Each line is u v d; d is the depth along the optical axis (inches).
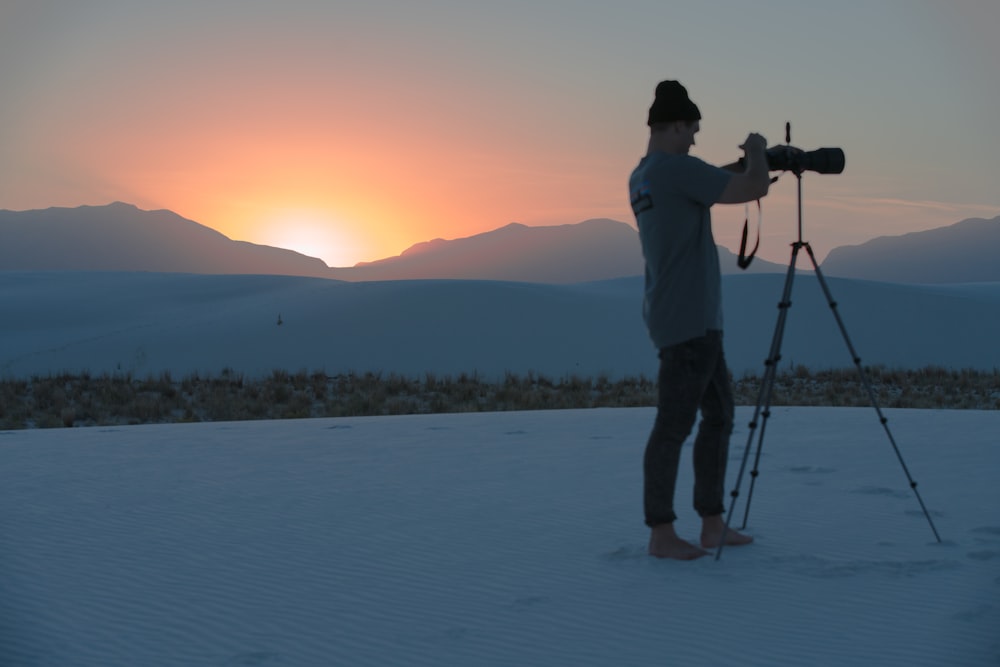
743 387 1165.1
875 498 277.3
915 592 189.5
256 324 1898.4
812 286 2317.9
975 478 303.7
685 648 166.2
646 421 485.7
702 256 221.0
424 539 244.4
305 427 490.3
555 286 2507.4
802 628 173.6
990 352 2025.1
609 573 210.2
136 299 2369.6
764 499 278.7
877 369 1349.7
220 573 217.5
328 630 179.6
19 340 1909.4
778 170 230.4
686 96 227.1
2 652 170.1
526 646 169.2
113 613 191.0
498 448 397.1
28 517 275.9
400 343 1796.3
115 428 507.2
